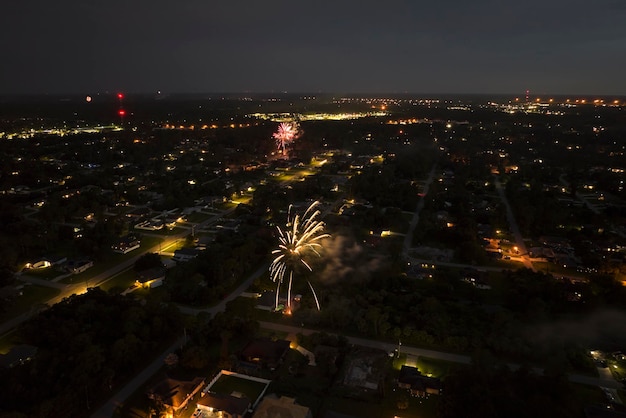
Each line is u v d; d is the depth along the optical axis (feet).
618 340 346.74
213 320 347.97
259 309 391.24
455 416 253.24
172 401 266.36
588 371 309.83
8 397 265.95
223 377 293.64
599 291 418.92
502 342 323.98
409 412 269.44
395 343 342.23
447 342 333.62
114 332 332.60
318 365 311.06
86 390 269.64
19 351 310.65
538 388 269.23
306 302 390.63
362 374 301.22
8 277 419.54
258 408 255.09
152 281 427.33
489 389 264.93
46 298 404.16
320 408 271.49
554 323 367.25
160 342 336.08
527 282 425.28
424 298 400.47
